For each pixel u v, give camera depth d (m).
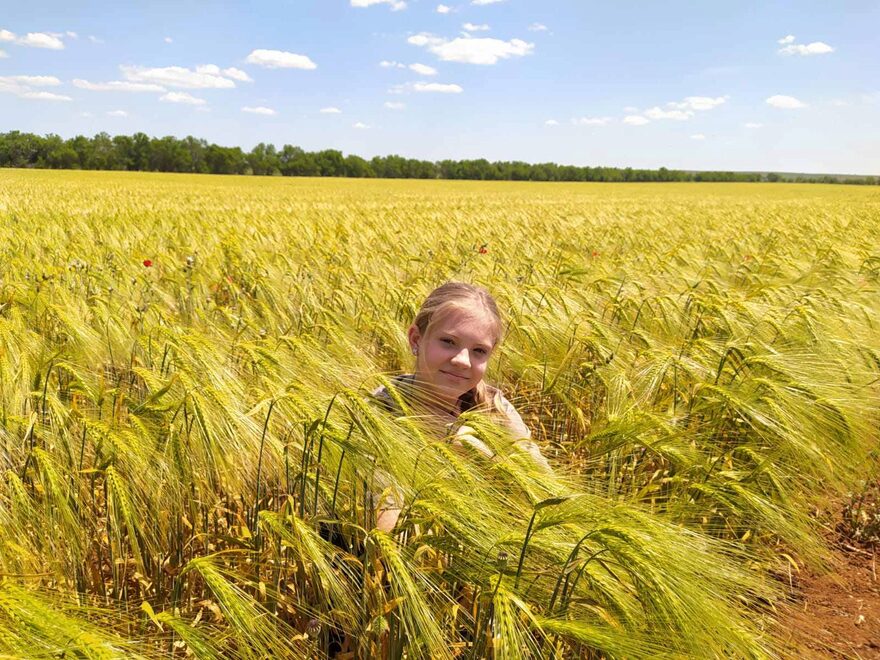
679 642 1.83
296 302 6.59
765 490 3.31
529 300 5.80
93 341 4.38
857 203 46.56
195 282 6.80
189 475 2.61
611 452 3.26
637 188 83.56
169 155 112.44
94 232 13.12
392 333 5.01
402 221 19.09
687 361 4.06
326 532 2.60
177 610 2.26
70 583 2.54
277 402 2.47
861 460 3.64
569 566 1.96
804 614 3.09
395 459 2.17
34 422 2.74
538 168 129.62
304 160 119.12
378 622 2.05
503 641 1.67
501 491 2.21
